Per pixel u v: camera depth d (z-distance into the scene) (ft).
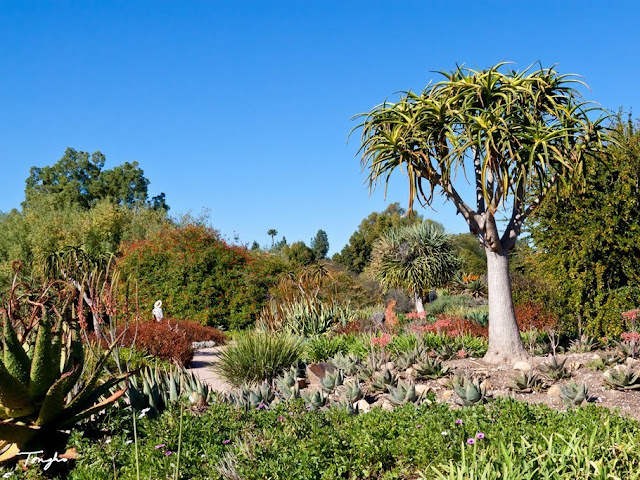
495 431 14.40
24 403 13.94
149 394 19.15
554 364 28.30
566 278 39.34
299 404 18.11
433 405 18.08
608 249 37.96
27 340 16.03
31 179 219.00
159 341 43.50
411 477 13.94
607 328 37.04
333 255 183.73
